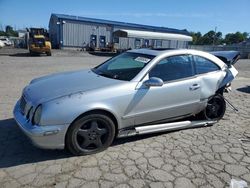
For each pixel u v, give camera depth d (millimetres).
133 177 3355
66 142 3648
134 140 4426
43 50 24281
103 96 3754
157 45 42594
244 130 5156
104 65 5016
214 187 3254
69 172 3398
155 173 3473
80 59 22547
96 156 3828
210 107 5285
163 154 3996
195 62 4891
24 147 4004
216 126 5293
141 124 4309
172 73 4520
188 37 40500
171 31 48344
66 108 3496
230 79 5387
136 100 4039
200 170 3605
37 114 3484
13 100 6477
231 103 7137
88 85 3934
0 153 3807
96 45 40656
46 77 4672
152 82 4043
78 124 3619
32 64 15961
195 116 5426
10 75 10672
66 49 38031
